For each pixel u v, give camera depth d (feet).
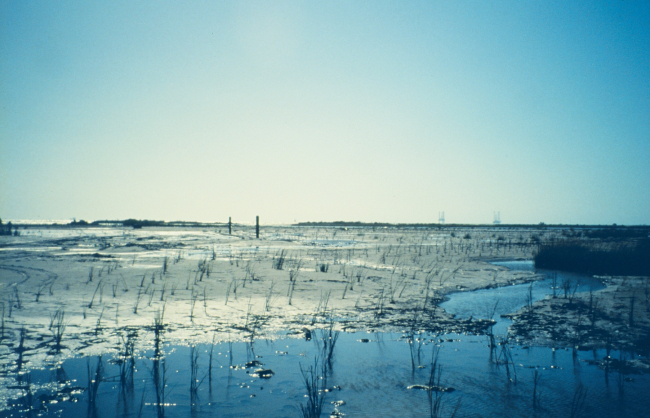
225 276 51.24
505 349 27.32
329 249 101.19
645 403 19.62
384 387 21.16
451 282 54.65
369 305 39.24
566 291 47.01
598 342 28.71
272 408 18.52
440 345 28.07
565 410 18.75
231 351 25.75
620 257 67.87
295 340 28.22
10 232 135.44
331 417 17.87
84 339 26.27
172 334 28.19
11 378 20.49
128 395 19.38
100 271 50.49
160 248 94.89
